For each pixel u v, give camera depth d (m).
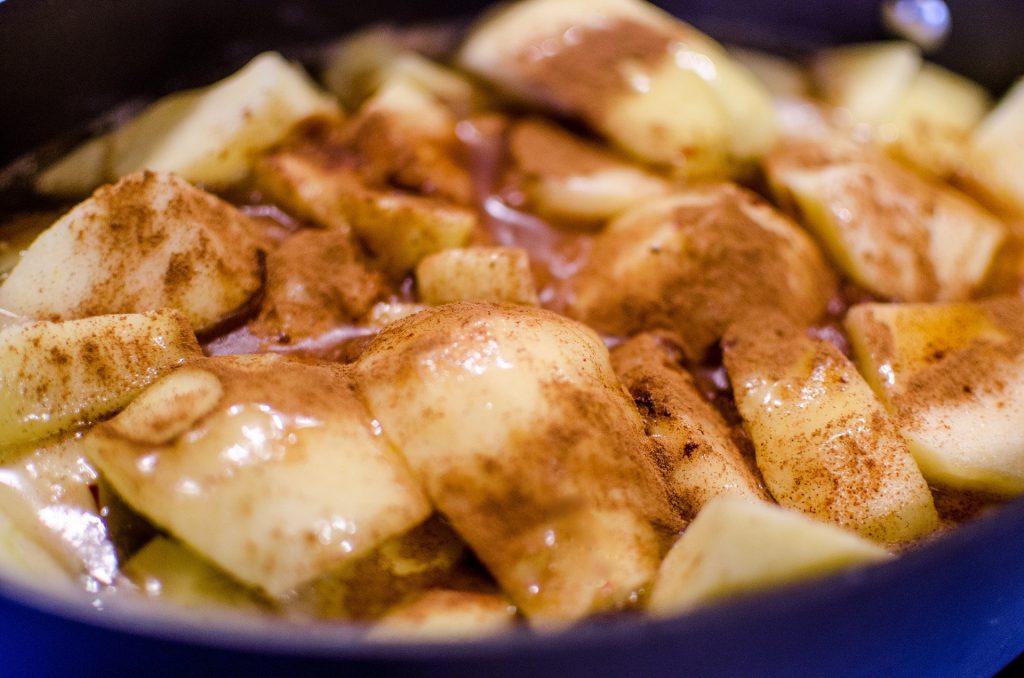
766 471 0.28
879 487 0.28
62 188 0.32
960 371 0.29
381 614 0.25
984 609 0.26
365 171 0.32
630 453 0.26
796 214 0.33
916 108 0.36
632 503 0.26
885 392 0.29
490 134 0.35
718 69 0.35
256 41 0.35
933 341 0.30
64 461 0.27
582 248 0.32
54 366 0.27
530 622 0.25
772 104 0.37
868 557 0.24
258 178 0.32
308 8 0.35
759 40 0.39
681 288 0.30
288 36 0.35
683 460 0.27
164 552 0.25
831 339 0.31
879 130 0.36
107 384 0.27
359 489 0.25
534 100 0.35
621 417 0.27
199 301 0.29
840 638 0.24
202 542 0.25
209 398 0.26
